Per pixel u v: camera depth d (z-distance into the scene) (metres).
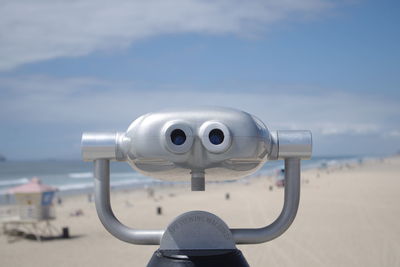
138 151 1.08
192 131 1.05
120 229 1.18
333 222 7.20
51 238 6.65
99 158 1.17
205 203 11.81
